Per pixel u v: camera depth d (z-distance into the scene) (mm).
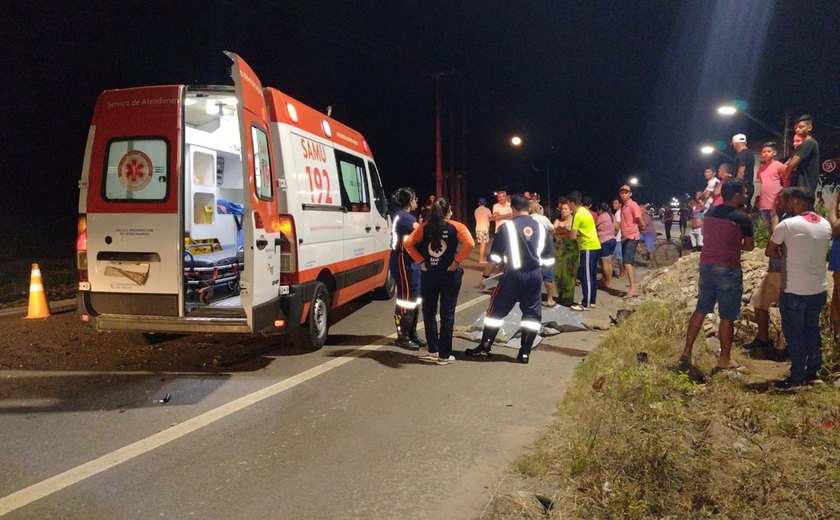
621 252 13734
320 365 6621
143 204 6047
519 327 7996
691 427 4488
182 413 5152
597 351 6883
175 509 3570
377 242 9672
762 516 3320
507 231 6734
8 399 5465
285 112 6695
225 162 8914
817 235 5184
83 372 6293
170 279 6043
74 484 3861
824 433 4328
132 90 6168
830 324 6172
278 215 6379
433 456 4328
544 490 3775
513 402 5492
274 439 4617
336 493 3781
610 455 3986
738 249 5664
